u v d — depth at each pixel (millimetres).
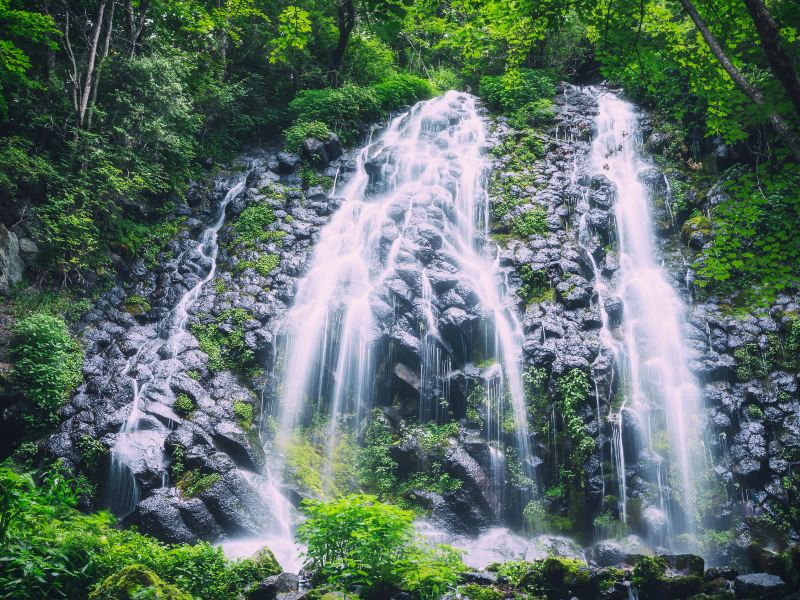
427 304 14555
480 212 18375
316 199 19188
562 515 12562
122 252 16922
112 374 13695
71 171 16594
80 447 11820
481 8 13078
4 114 16297
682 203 17984
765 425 13055
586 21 10531
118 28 21156
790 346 13977
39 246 15391
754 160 17844
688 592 8414
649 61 10359
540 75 23828
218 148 21781
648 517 12180
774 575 8500
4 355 12852
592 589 8594
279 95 24609
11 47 15734
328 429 13766
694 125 19500
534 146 20516
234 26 23719
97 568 7051
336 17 25172
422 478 12625
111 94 18375
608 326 15141
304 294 15742
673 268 16375
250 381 14117
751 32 9680
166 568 7836
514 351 14312
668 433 13242
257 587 8023
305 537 7957
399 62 28969
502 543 11672
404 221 17328
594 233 17438
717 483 12539
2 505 6555
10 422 12344
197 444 12203
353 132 22531
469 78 27688
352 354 14227
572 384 13367
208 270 17078
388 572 7598
